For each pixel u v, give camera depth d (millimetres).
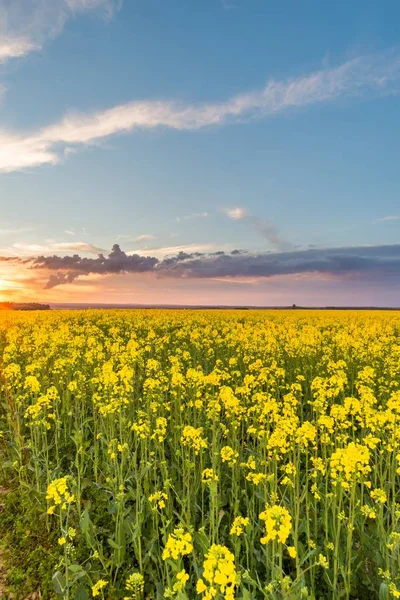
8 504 6621
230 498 6266
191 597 4410
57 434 8383
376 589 4535
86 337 18172
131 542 5480
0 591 5055
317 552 4930
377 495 4734
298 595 3709
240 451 7180
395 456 5613
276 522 3254
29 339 15648
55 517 6230
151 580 4930
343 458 4434
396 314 41250
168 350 15695
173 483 6734
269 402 6289
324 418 6023
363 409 7043
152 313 34062
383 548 4633
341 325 27609
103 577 4961
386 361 13172
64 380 11031
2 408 10852
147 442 7324
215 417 6672
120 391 7777
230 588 2705
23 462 7895
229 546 5250
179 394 8828
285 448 5938
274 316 34531
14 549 5680
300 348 14883
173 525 5574
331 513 5512
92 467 7629
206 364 14008
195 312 36969
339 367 12086
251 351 14273
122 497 5332
